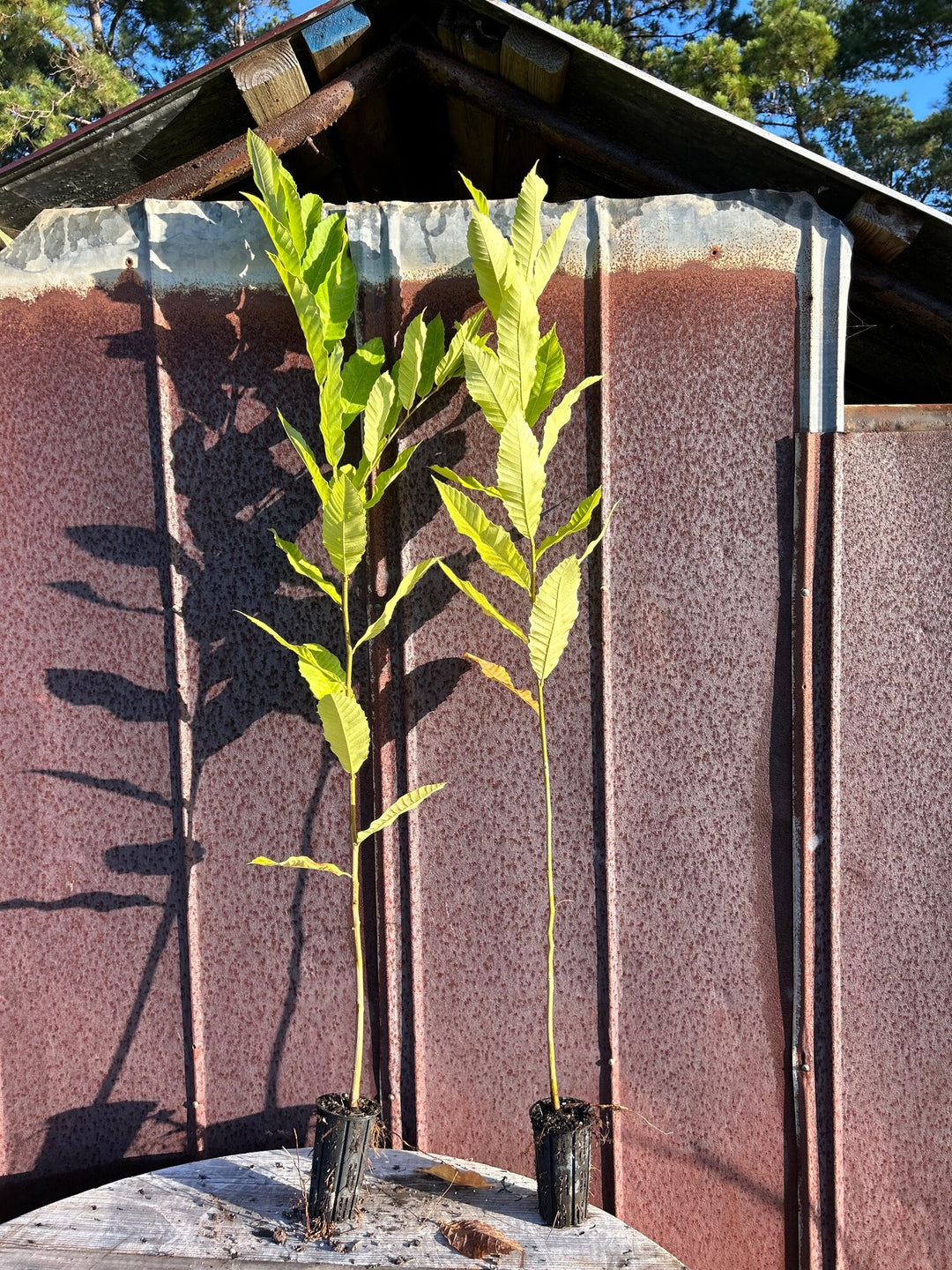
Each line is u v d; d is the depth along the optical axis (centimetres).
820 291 176
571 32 606
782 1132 175
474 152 232
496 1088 179
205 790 181
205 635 181
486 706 180
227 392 180
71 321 180
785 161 170
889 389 223
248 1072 180
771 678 177
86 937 181
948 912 176
